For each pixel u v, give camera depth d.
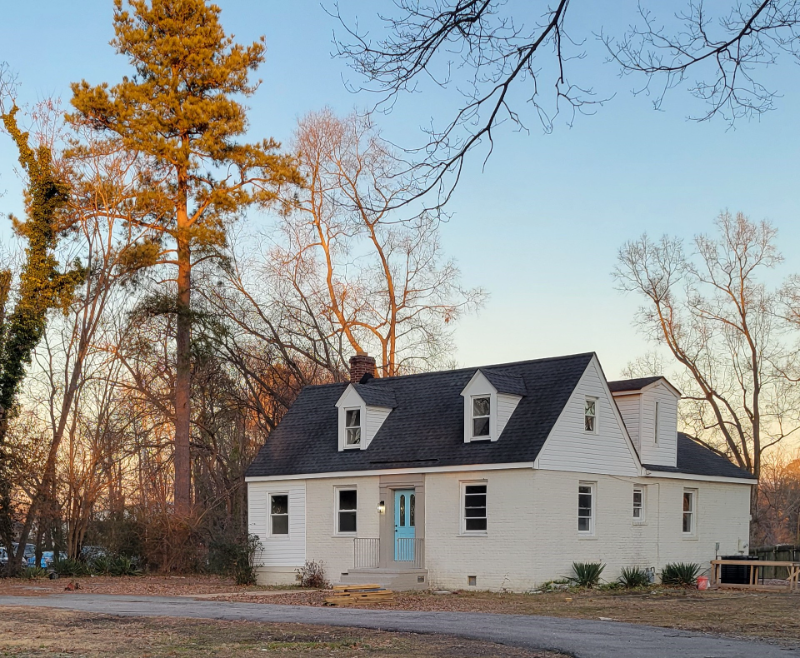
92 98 38.84
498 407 28.59
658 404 32.62
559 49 8.87
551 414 28.09
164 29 41.31
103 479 43.41
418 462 29.31
